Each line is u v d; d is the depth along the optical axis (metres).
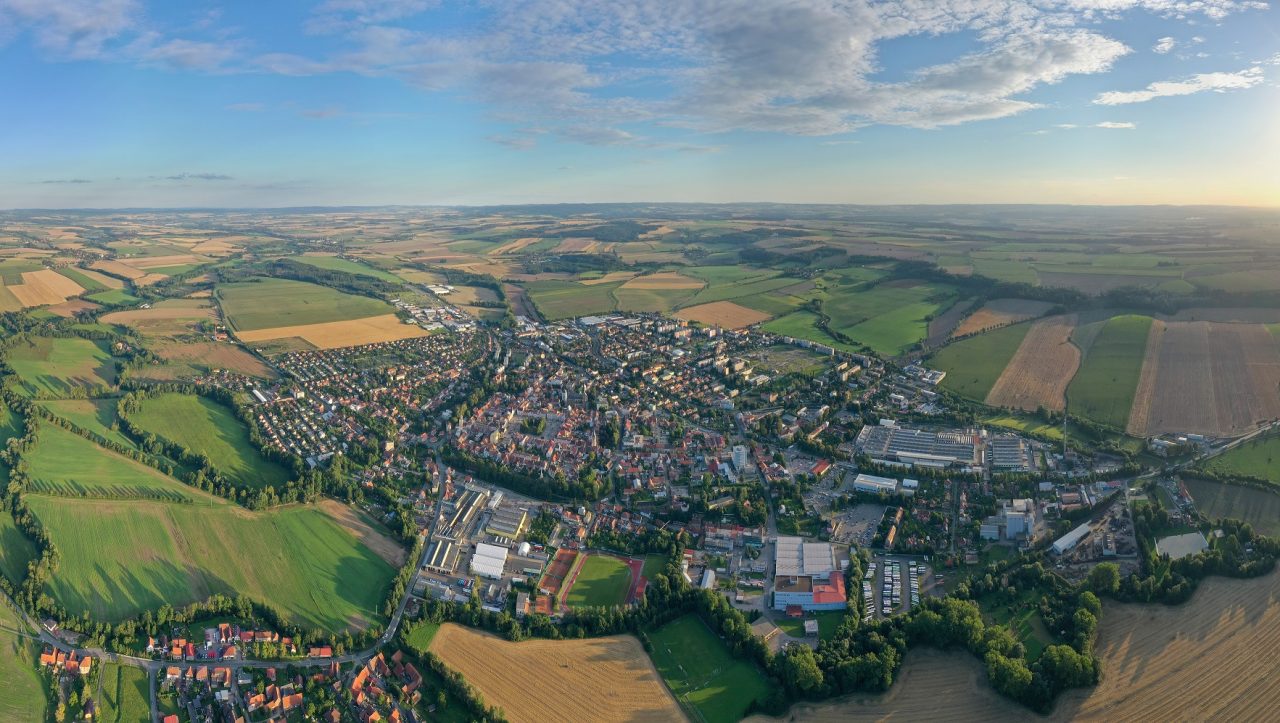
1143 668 142.62
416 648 157.00
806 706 141.38
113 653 153.88
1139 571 173.38
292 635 161.38
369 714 138.88
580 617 165.38
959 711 137.75
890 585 175.88
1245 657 142.88
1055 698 137.50
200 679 147.00
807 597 171.12
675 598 171.62
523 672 151.88
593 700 144.38
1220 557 166.12
